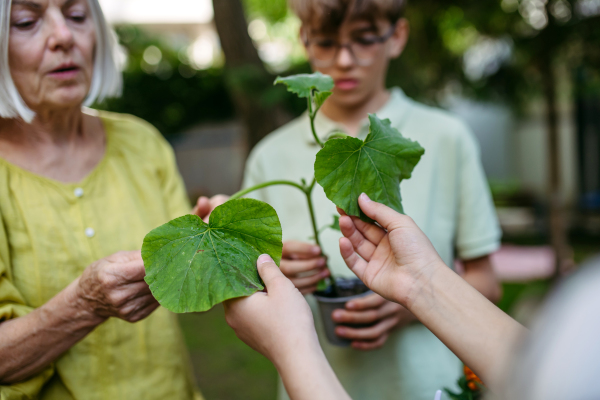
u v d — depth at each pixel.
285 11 4.16
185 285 0.42
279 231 0.45
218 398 1.53
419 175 0.73
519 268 2.99
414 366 0.71
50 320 0.50
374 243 0.49
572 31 2.00
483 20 2.16
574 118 4.18
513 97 2.48
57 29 0.55
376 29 0.69
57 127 0.62
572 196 4.26
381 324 0.63
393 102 0.77
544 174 4.97
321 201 0.77
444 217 0.75
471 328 0.40
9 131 0.59
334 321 0.62
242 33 1.80
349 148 0.47
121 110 3.35
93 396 0.59
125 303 0.50
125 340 0.62
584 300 0.23
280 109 1.86
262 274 0.43
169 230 0.44
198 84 3.61
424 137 0.75
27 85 0.56
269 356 0.40
